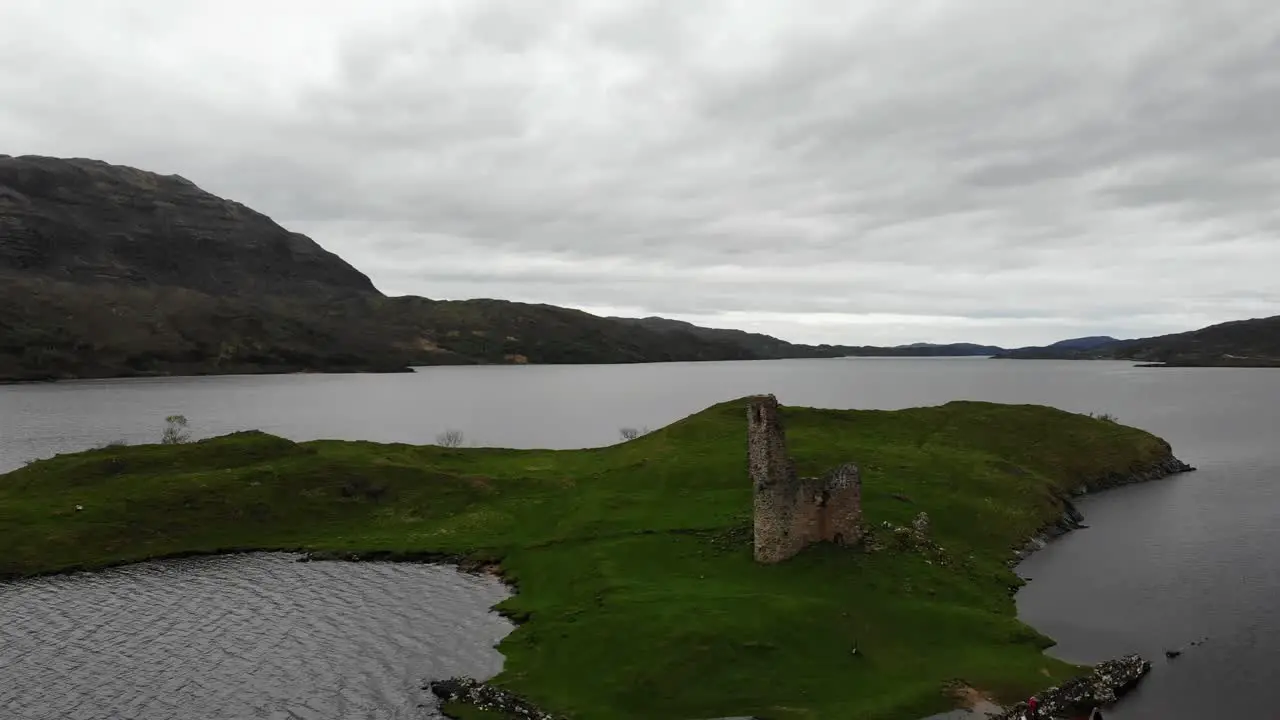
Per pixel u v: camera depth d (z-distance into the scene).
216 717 37.50
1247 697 38.91
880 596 46.62
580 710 35.94
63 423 186.75
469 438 172.25
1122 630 47.97
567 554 59.91
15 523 68.50
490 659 43.81
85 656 45.03
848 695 36.19
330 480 81.94
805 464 78.88
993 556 61.22
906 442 95.81
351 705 38.62
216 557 67.06
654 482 77.06
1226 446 141.38
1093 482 96.56
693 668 38.22
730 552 54.75
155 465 84.50
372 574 61.53
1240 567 62.12
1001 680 38.03
